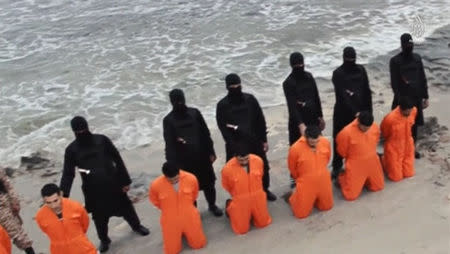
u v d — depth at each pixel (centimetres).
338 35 1459
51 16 1805
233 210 704
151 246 730
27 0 1977
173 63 1387
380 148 880
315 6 1705
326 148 707
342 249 657
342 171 800
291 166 714
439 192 744
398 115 744
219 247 696
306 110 757
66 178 673
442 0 1667
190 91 1234
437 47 1318
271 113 1109
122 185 707
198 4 1825
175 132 703
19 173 983
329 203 734
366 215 718
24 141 1095
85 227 649
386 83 1183
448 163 812
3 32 1681
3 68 1427
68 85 1318
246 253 676
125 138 1080
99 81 1326
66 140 1091
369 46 1372
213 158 745
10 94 1290
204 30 1584
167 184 659
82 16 1786
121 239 755
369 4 1681
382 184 763
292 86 748
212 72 1316
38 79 1359
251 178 685
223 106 718
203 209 801
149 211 823
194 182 673
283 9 1702
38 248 766
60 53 1504
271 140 1002
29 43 1588
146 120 1142
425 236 660
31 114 1195
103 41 1566
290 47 1415
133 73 1350
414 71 802
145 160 998
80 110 1198
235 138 720
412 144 774
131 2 1900
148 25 1664
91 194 688
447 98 1076
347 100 770
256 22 1609
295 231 705
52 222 618
